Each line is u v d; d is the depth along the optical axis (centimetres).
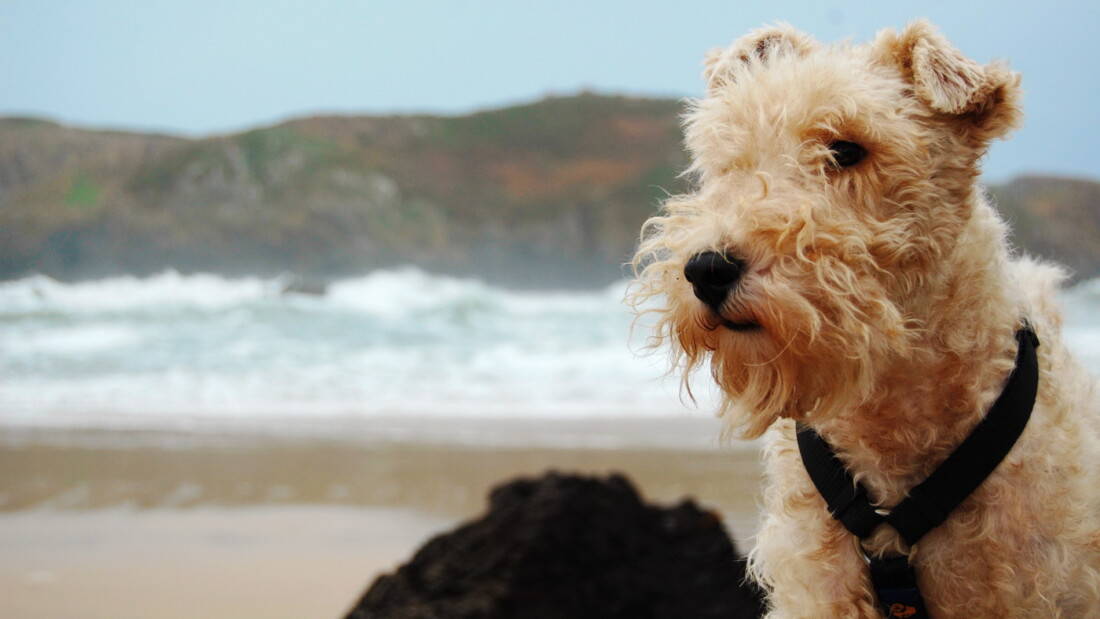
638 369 1633
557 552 494
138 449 1010
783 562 281
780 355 247
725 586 504
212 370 1633
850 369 247
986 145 275
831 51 288
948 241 261
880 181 255
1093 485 267
